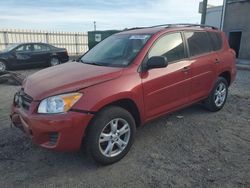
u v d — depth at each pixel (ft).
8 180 10.45
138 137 14.33
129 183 10.22
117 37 15.55
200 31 16.66
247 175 10.59
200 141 13.84
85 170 11.16
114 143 11.54
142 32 14.62
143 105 12.46
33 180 10.46
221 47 18.20
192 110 18.70
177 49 14.58
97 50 15.42
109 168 11.32
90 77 11.26
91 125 10.73
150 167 11.33
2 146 13.24
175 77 13.89
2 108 19.83
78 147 10.59
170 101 14.02
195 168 11.18
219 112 18.38
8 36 68.13
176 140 13.96
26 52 45.14
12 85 29.25
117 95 11.14
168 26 15.40
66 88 10.54
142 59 12.64
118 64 12.83
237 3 56.34
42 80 11.87
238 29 56.90
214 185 9.97
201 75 15.83
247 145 13.33
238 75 36.65
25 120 10.83
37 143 10.58
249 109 19.25
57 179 10.53
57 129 10.05
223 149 12.90
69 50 81.25
